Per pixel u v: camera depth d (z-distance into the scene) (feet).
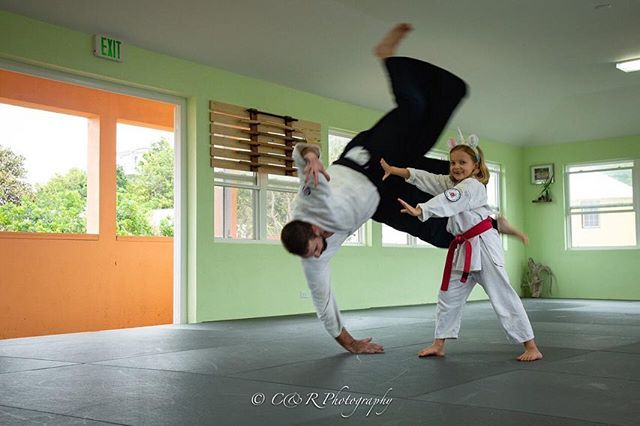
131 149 51.93
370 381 10.62
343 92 30.19
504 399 9.11
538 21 25.67
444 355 13.62
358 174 11.35
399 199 11.69
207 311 24.43
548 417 8.02
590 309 29.45
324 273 12.44
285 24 24.34
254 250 26.35
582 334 18.07
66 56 20.44
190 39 23.30
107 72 21.53
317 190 10.55
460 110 35.91
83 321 27.68
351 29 25.73
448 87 12.30
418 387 10.04
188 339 17.84
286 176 28.32
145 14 21.43
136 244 29.89
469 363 12.48
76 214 40.32
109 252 28.84
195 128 24.43
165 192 52.42
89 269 28.02
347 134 31.65
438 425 7.68
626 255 39.68
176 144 24.48
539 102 37.65
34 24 19.69
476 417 8.05
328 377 11.10
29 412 8.67
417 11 24.59
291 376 11.28
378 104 32.30
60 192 39.65
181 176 24.47
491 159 40.96
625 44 28.53
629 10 24.58
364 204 11.25
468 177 12.60
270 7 23.17
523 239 13.32
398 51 27.96
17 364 13.26
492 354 13.76
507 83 34.04
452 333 13.44
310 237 10.70
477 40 27.78
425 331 19.40
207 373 11.82
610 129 39.58
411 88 11.82
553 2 23.75
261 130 26.76
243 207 26.61
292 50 25.98
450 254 13.17
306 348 15.38
